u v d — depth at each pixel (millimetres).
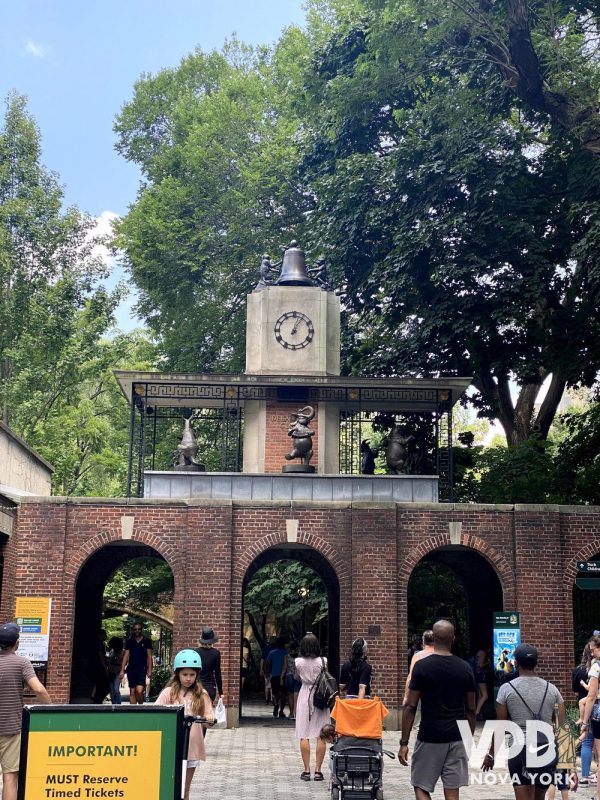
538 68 27578
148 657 23062
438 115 31562
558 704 10508
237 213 42688
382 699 23516
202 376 27000
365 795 12867
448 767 9305
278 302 28750
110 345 47438
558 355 32625
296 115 41000
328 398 27984
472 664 24547
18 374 45344
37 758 8062
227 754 18484
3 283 45156
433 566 34500
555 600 24344
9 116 46844
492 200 31688
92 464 48656
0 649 10836
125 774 8094
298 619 39812
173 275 42906
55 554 24016
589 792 14109
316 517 24531
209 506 24344
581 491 34344
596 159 30094
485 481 34562
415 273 32875
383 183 33125
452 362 34250
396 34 28625
